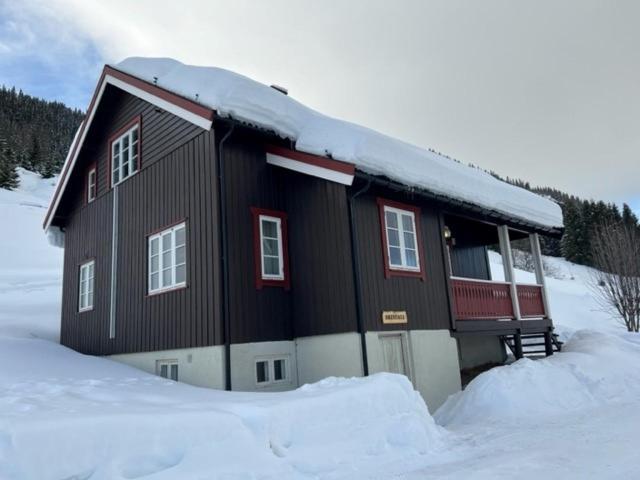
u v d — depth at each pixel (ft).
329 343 30.86
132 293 37.76
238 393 23.52
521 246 216.13
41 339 46.85
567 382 33.06
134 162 40.22
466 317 38.50
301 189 33.88
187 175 33.45
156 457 14.43
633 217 222.28
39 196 251.19
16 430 13.21
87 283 45.65
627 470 15.74
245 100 31.01
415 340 33.30
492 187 42.09
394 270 33.09
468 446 21.02
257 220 32.35
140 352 35.91
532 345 49.26
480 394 30.53
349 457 17.76
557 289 137.39
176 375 32.76
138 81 37.81
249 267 31.22
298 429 17.92
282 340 32.04
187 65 36.35
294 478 15.62
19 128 364.58
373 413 20.36
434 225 38.22
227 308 29.30
